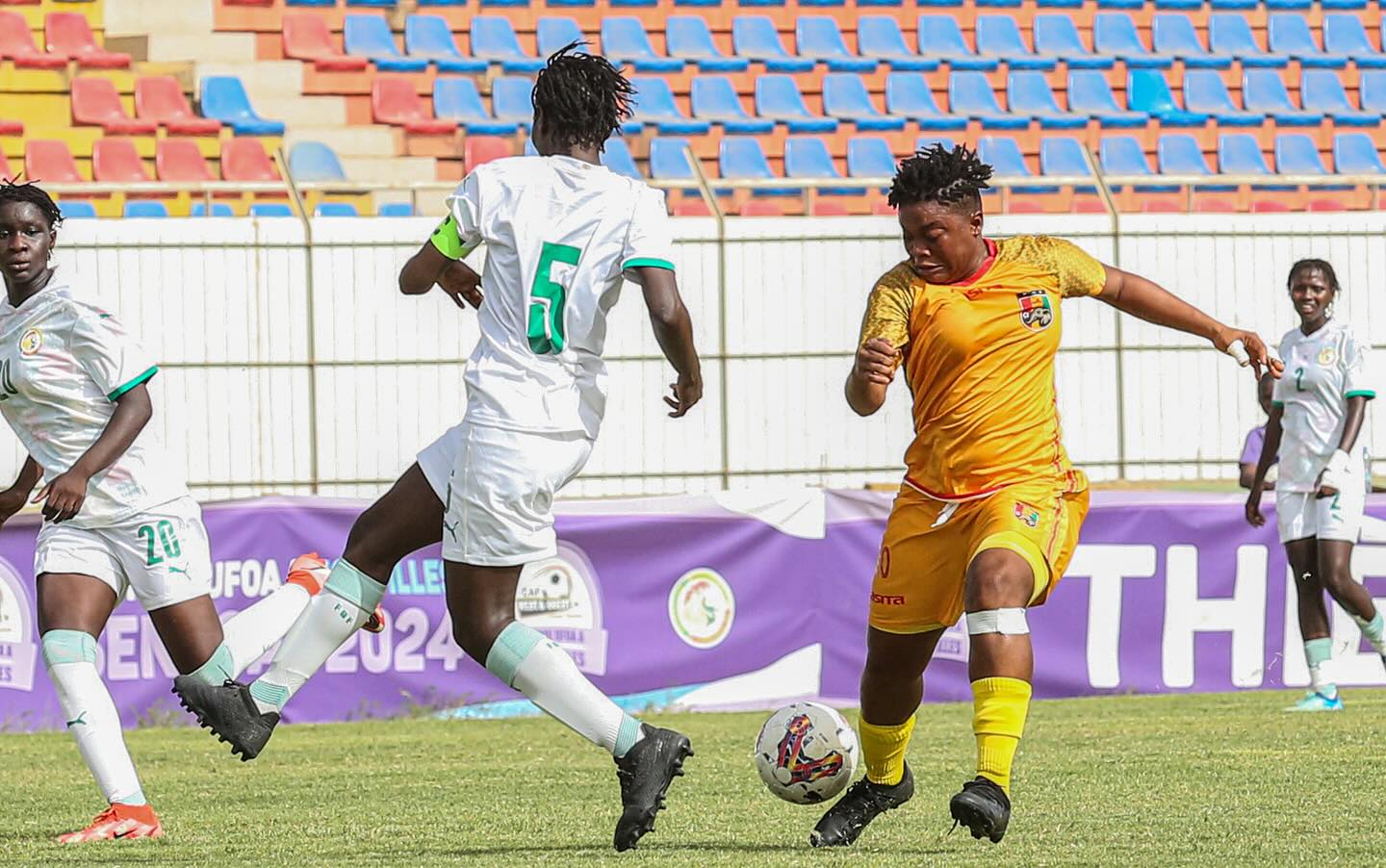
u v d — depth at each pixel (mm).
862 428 53719
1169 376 54156
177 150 64750
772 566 36375
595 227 15281
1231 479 54344
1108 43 78750
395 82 71188
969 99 75438
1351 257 54469
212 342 50625
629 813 15164
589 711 15250
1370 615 32438
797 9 77812
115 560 18641
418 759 27188
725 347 53125
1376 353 54312
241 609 34188
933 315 15531
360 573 15898
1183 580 37250
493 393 15180
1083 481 16234
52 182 56656
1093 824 17656
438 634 35188
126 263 50062
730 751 27703
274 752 28703
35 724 33125
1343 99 78250
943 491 15688
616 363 52906
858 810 16516
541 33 75188
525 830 18109
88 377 18188
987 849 15719
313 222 51344
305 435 51312
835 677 36562
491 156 68188
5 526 33094
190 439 50531
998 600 14758
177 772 25734
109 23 70562
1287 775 22297
